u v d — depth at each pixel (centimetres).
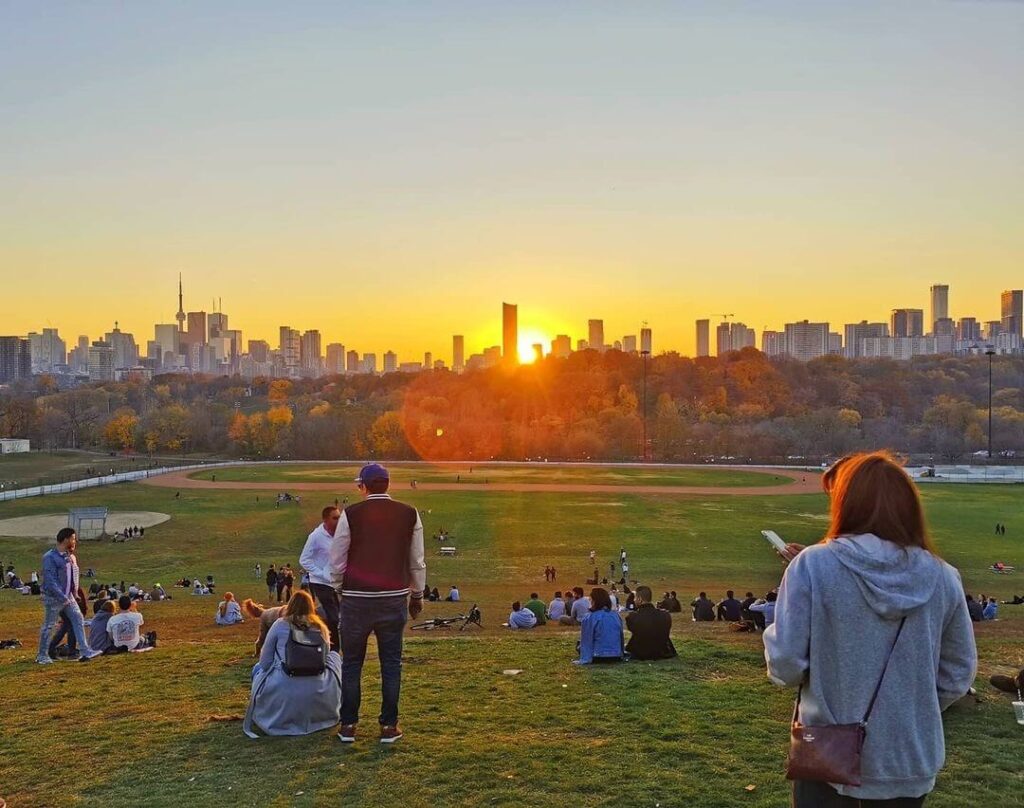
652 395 17988
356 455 13988
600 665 1130
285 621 825
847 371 19312
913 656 340
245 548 4881
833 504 384
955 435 13138
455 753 736
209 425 15612
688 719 848
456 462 12719
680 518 5994
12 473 10662
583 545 4806
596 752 744
